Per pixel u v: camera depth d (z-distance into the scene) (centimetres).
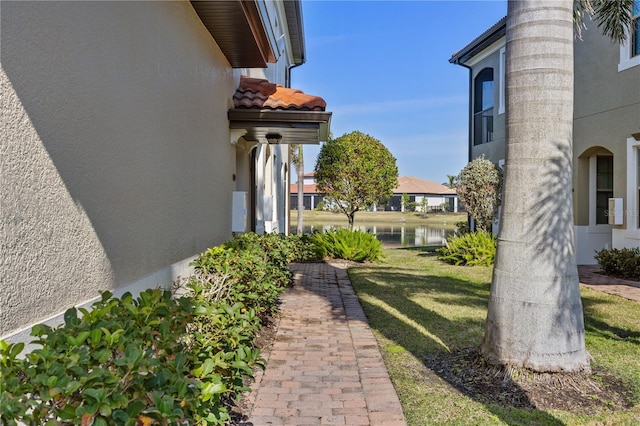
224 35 670
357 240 1515
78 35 311
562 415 392
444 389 449
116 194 371
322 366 511
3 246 236
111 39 361
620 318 735
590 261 1412
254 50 732
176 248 523
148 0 438
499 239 487
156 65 459
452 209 7250
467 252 1424
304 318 724
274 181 1552
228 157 799
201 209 629
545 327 454
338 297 889
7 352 195
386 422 382
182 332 271
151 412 189
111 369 202
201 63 622
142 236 426
